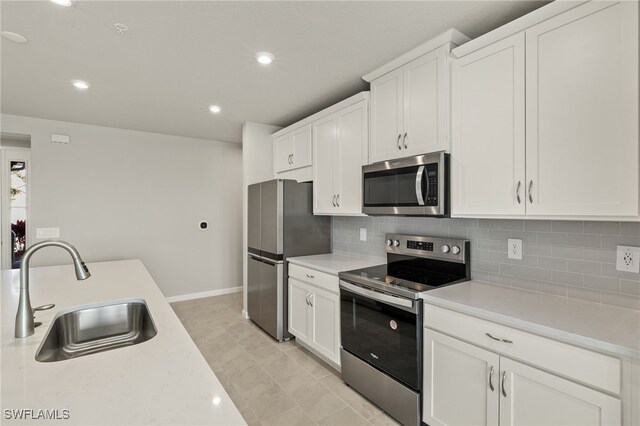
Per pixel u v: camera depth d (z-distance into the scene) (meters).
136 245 4.04
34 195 3.44
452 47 1.84
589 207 1.32
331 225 3.37
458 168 1.80
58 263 3.57
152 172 4.14
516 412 1.36
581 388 1.18
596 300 1.57
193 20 1.68
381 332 2.00
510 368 1.38
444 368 1.65
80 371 0.96
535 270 1.79
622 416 1.09
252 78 2.43
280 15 1.64
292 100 2.91
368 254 2.91
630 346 1.08
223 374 2.48
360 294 2.14
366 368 2.11
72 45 1.92
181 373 0.95
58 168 3.55
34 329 1.32
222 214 4.69
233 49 1.99
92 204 3.75
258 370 2.54
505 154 1.59
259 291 3.38
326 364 2.64
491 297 1.68
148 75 2.36
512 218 1.58
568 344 1.21
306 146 3.15
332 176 2.79
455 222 2.19
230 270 4.77
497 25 1.75
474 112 1.72
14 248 3.68
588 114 1.31
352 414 2.00
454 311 1.61
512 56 1.56
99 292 1.95
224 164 4.70
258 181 3.74
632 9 1.20
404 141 2.09
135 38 1.85
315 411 2.03
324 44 1.93
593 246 1.58
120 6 1.55
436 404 1.69
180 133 4.18
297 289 2.91
